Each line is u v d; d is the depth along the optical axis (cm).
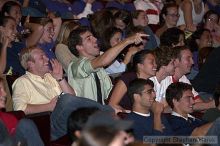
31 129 744
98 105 789
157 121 810
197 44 1338
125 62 1062
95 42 922
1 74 908
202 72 1103
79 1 1469
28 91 873
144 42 1107
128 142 453
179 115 872
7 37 1041
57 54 1029
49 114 809
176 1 1628
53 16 1285
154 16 1543
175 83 880
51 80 910
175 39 1158
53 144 766
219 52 1101
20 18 1232
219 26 1510
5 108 866
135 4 1548
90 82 905
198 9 1580
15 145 735
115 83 938
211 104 970
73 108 778
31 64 888
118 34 1074
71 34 930
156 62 934
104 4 1539
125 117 800
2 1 1303
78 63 902
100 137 395
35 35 1086
